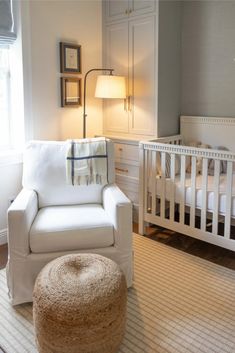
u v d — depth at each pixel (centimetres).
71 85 365
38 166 274
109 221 237
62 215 247
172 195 307
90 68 384
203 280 255
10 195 324
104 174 277
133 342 193
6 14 304
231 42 334
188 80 370
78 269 193
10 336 199
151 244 314
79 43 368
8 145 335
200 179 318
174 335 199
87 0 368
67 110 369
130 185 369
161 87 348
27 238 222
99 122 402
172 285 248
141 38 349
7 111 331
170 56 354
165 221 317
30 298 227
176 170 334
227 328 205
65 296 170
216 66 347
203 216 287
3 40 306
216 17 339
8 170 319
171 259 286
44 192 270
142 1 342
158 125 352
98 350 170
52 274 185
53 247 225
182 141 375
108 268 190
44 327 170
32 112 334
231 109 345
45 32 335
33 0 321
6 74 326
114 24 373
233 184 296
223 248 306
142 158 324
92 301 168
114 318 173
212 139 355
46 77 343
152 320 211
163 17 336
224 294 238
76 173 273
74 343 166
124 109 379
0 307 224
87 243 229
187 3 357
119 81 347
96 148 278
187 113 376
